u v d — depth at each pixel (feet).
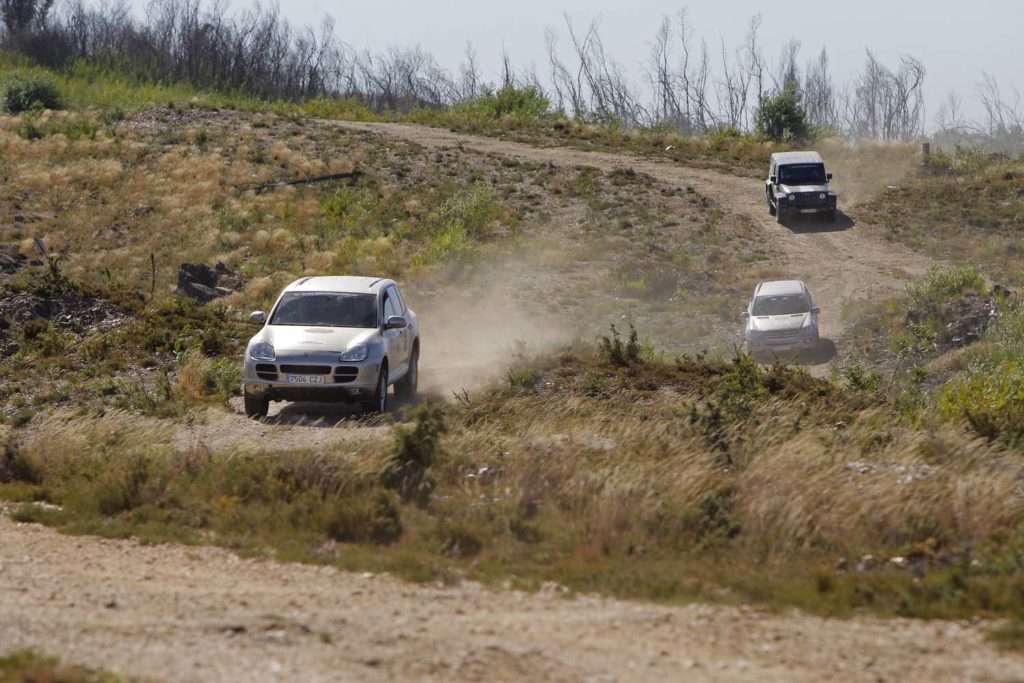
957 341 314.35
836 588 98.48
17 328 282.56
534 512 133.18
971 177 649.20
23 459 159.53
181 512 131.75
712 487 137.39
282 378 203.21
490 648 78.38
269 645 78.07
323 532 122.72
